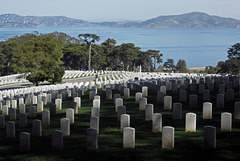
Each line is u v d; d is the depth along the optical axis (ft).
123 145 50.14
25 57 186.91
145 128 62.28
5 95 137.28
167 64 463.42
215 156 44.34
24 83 230.68
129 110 79.30
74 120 73.97
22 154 51.37
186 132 57.00
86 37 371.97
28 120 79.20
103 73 295.28
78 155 48.57
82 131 63.52
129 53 422.82
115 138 56.49
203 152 46.16
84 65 407.23
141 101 77.66
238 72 323.78
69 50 374.63
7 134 61.41
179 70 453.17
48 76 195.93
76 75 268.21
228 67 328.29
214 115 68.13
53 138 51.57
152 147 49.98
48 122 71.20
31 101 112.68
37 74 189.67
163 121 66.39
